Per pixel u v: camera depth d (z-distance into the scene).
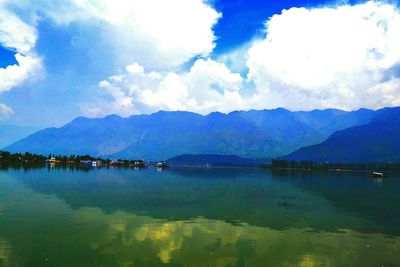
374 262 36.66
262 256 38.09
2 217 55.06
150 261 35.62
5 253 36.66
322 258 37.75
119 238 44.00
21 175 159.50
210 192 108.38
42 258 35.44
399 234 49.78
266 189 124.62
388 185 165.12
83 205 70.25
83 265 33.72
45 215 57.75
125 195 92.31
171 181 163.00
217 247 41.22
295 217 62.75
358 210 73.62
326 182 179.62
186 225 53.56
